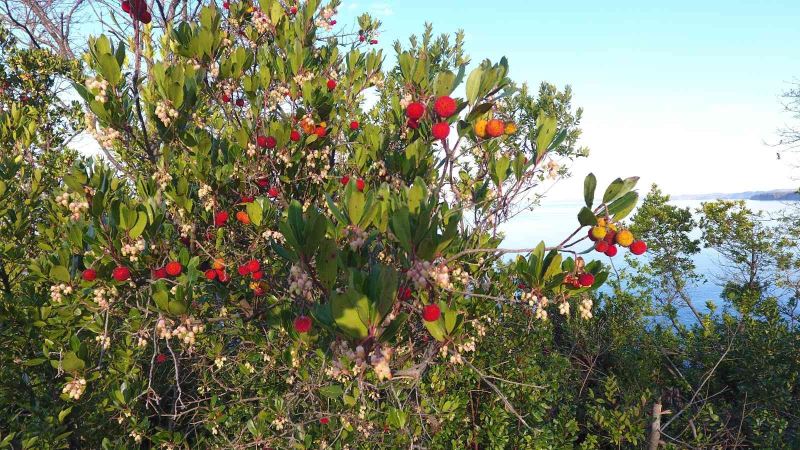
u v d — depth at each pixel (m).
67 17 10.17
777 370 7.34
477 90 2.53
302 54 3.65
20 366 4.14
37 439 3.53
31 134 4.58
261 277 3.27
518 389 6.33
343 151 4.45
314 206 1.91
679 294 12.62
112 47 2.92
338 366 2.09
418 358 3.94
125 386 4.12
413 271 2.00
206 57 3.51
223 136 4.42
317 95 3.69
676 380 8.49
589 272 2.35
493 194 3.25
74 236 2.91
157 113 3.11
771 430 6.79
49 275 3.76
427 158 3.20
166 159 3.42
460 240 2.98
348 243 2.24
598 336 8.93
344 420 4.28
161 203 3.17
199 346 4.82
